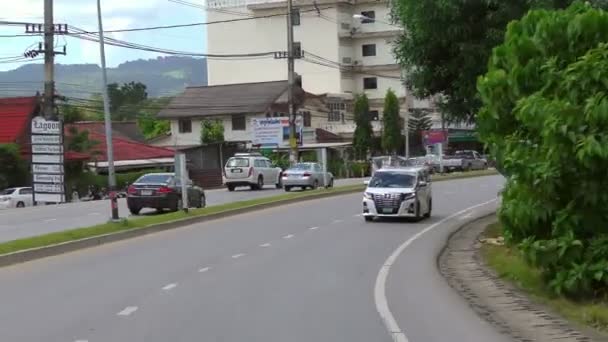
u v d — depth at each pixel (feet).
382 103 293.23
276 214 95.91
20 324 32.30
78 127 207.72
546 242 36.47
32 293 40.22
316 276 46.32
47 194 94.22
